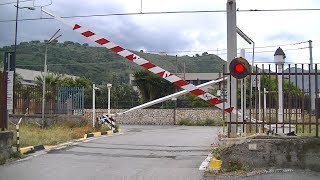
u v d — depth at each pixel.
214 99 9.89
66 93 26.23
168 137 21.23
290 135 9.49
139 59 9.77
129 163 11.65
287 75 9.90
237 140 9.39
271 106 11.08
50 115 24.23
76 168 10.75
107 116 27.88
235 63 9.58
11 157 12.35
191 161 11.92
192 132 26.34
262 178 8.60
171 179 9.14
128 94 47.59
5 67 20.30
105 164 11.46
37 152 14.05
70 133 20.27
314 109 9.61
